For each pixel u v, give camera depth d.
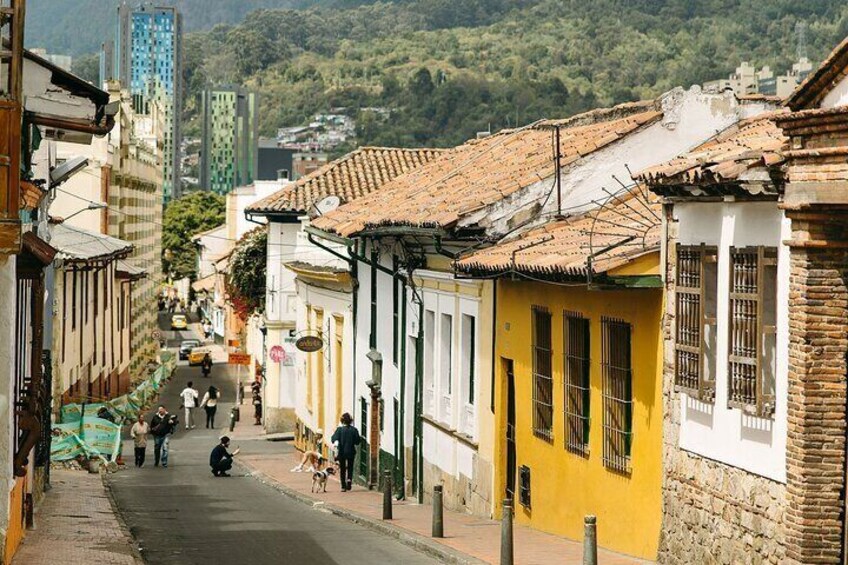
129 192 94.75
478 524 28.41
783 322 17.47
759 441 17.97
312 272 47.88
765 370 17.95
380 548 25.78
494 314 29.30
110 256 55.12
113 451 48.12
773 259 17.78
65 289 50.75
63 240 53.69
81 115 24.66
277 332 63.47
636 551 21.92
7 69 18.27
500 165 34.78
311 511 33.97
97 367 64.44
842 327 16.80
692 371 19.81
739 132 29.00
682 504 20.22
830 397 16.83
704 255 19.42
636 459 21.98
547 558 22.45
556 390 25.59
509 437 28.91
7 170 17.95
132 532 28.61
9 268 19.34
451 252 31.50
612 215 27.61
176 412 77.62
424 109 173.75
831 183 16.39
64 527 27.80
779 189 17.38
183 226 173.62
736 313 18.48
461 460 31.89
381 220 34.84
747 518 18.22
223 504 35.84
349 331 44.44
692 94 29.30
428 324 34.97
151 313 114.00
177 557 24.66
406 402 36.78
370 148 58.50
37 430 23.06
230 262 73.81
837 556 16.86
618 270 20.94
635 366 22.03
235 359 74.88
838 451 16.84
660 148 29.47
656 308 21.17
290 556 24.70
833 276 16.80
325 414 48.69
